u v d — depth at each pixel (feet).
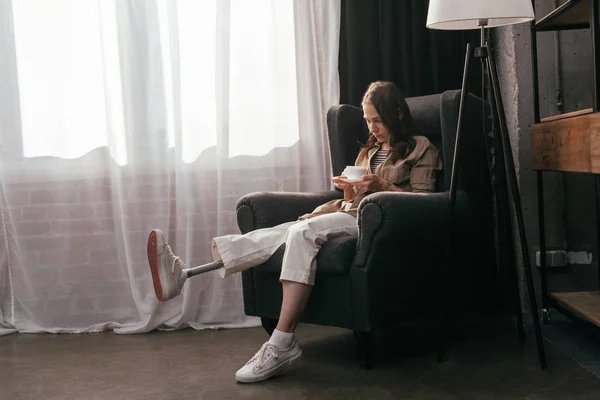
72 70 11.09
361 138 10.59
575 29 9.89
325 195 10.11
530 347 9.09
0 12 11.02
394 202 8.12
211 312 11.13
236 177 11.13
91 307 11.29
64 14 11.02
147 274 11.08
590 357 8.54
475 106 9.65
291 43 11.16
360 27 11.21
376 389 7.75
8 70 11.07
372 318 8.16
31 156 11.14
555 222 10.57
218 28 10.91
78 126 11.15
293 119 11.21
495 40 11.10
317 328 10.62
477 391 7.54
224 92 10.96
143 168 11.08
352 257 8.29
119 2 10.94
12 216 11.18
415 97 10.21
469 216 9.11
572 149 8.38
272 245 8.81
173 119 11.12
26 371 9.11
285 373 8.46
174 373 8.73
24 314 11.31
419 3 11.22
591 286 10.55
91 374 8.86
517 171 10.57
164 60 11.17
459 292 9.55
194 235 11.09
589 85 10.37
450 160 9.22
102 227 11.28
